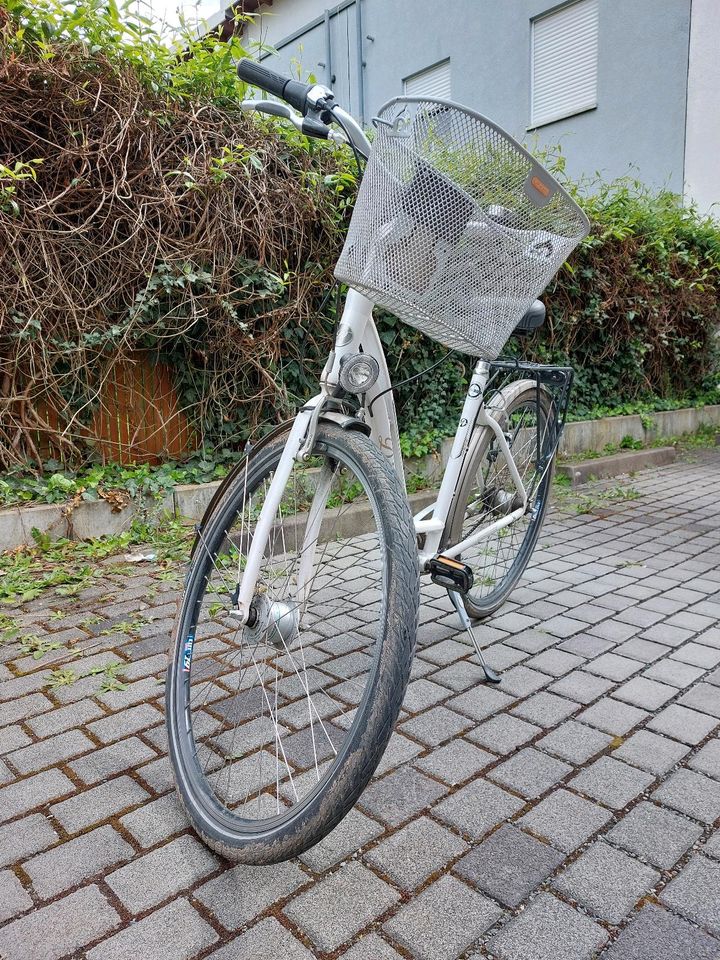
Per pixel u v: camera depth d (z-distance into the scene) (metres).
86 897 1.45
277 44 13.56
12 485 3.66
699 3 8.09
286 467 1.63
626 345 6.91
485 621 2.95
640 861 1.56
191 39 3.87
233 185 3.95
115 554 3.62
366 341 1.86
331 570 2.57
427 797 1.78
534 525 3.09
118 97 3.60
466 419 2.41
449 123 1.40
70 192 3.57
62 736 2.07
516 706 2.24
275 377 4.35
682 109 8.45
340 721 2.14
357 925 1.38
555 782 1.84
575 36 9.45
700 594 3.28
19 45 3.39
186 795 1.63
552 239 1.61
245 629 1.72
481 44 10.44
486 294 1.53
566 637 2.78
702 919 1.39
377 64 12.02
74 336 3.71
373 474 1.45
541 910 1.42
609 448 6.66
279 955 1.31
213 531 1.87
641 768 1.91
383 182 1.42
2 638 2.71
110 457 4.05
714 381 8.59
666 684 2.38
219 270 3.96
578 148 9.66
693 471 6.37
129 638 2.73
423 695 2.31
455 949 1.32
